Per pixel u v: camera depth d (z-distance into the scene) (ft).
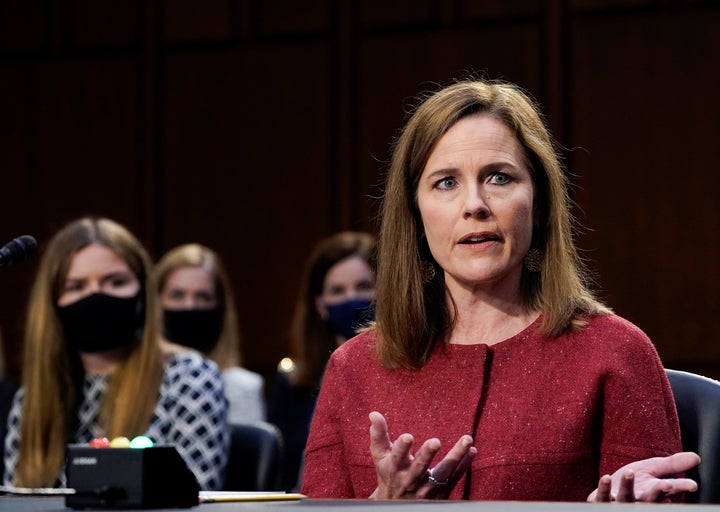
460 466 12.61
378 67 40.83
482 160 14.99
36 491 13.58
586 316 15.37
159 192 43.37
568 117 38.42
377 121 40.81
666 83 37.63
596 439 14.64
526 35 38.99
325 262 32.27
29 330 23.66
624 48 38.04
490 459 14.46
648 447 14.25
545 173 15.42
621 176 37.78
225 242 42.52
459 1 40.14
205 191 42.80
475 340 15.56
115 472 10.73
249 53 42.55
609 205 37.86
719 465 14.92
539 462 14.32
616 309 37.63
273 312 41.91
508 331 15.51
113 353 23.88
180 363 24.12
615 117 37.96
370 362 15.88
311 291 32.58
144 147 43.57
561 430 14.43
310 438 15.89
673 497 13.26
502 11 39.45
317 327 32.53
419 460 12.21
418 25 40.57
